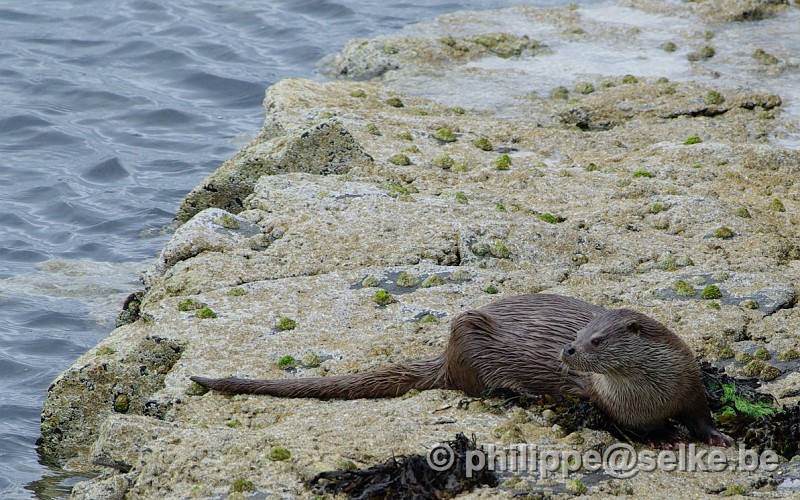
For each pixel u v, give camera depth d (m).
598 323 27.67
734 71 64.19
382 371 31.78
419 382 31.62
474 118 57.44
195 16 84.06
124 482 27.86
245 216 43.50
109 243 54.59
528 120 58.06
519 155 51.91
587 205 45.25
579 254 40.22
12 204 58.41
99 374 35.41
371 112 56.94
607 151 52.69
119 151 64.44
